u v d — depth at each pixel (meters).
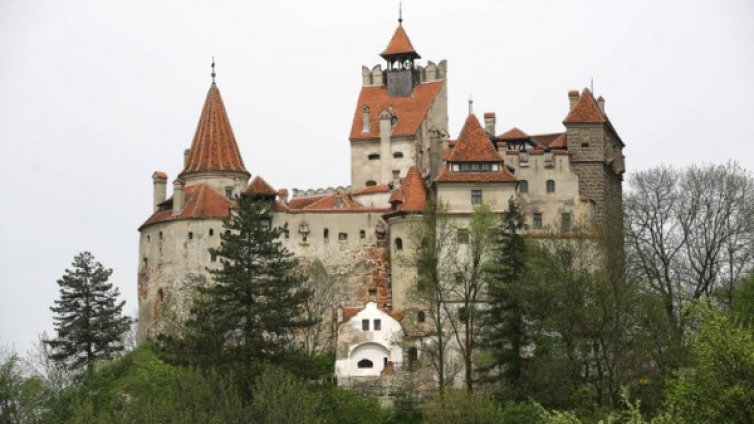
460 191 159.12
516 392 126.00
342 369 152.50
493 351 132.50
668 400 79.00
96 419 110.31
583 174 167.38
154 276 170.12
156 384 133.50
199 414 104.19
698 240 148.38
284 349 131.38
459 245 151.50
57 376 134.75
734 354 76.06
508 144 171.25
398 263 159.12
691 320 102.38
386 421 138.38
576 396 117.56
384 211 167.50
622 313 120.56
